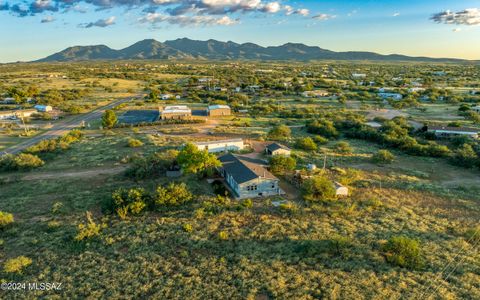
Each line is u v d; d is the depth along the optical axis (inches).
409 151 2368.4
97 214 1334.9
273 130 2847.0
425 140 2662.4
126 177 1782.7
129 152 2308.1
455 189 1632.6
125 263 991.0
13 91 5246.1
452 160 2103.8
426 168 2009.1
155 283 898.7
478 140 2554.1
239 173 1614.2
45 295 864.3
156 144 2501.2
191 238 1115.9
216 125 3383.4
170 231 1168.2
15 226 1235.9
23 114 3678.6
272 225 1200.8
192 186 1615.4
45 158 2199.8
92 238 1132.5
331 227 1195.9
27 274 953.5
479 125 3203.7
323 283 880.9
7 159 2027.6
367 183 1683.1
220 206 1369.3
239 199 1485.0
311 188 1464.1
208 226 1197.7
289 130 2982.3
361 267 950.4
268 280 898.1
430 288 860.0
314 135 2928.2
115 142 2598.4
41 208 1411.2
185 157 1766.7
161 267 970.7
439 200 1475.1
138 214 1318.9
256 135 2888.8
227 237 1122.0
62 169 1974.7
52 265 994.7
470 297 825.5
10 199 1507.1
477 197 1501.0
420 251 1030.4
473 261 983.0
